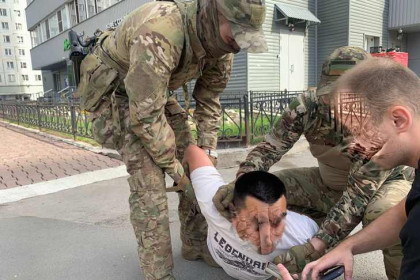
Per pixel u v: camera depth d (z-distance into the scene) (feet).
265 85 39.91
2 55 200.85
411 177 6.26
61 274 8.13
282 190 5.42
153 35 5.71
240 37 5.30
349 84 3.97
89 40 7.27
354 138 4.12
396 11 50.08
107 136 6.80
